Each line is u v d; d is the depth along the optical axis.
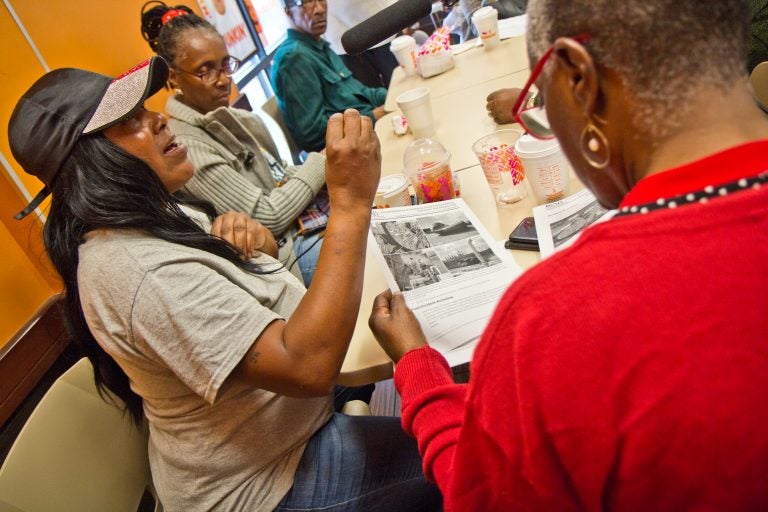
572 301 0.38
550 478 0.42
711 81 0.38
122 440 1.05
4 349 1.51
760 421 0.33
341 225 0.88
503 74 1.97
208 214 1.36
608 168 0.45
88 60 2.16
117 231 0.87
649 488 0.37
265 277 1.05
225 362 0.80
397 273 0.98
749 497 0.34
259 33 4.16
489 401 0.43
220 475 0.94
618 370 0.36
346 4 3.25
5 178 1.62
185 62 1.76
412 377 0.74
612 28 0.38
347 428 1.04
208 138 1.76
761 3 1.29
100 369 1.01
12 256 1.60
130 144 0.94
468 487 0.48
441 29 2.27
